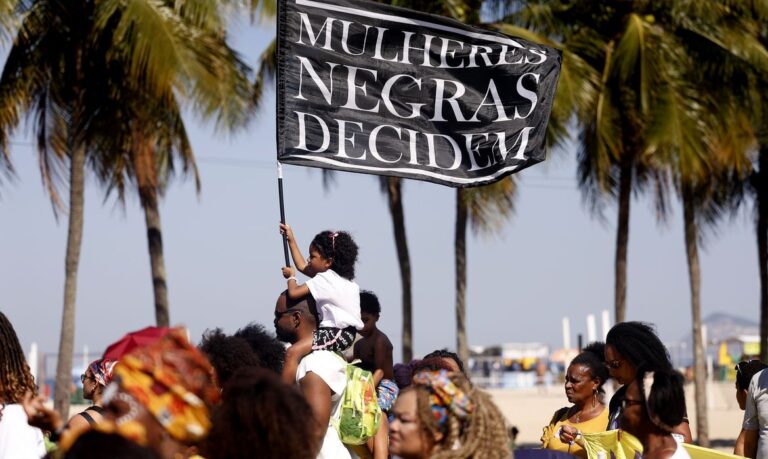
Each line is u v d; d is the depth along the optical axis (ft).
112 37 81.15
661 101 93.66
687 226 120.37
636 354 28.22
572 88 90.02
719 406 197.06
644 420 24.54
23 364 23.84
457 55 36.78
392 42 36.11
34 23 81.87
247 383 17.70
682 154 92.38
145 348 17.85
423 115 36.24
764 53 97.50
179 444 17.54
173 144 90.79
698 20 98.37
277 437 17.20
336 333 29.86
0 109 83.35
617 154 97.91
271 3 78.54
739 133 100.73
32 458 23.35
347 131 35.29
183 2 77.20
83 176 86.79
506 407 187.11
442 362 33.19
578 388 32.96
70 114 86.12
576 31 102.83
